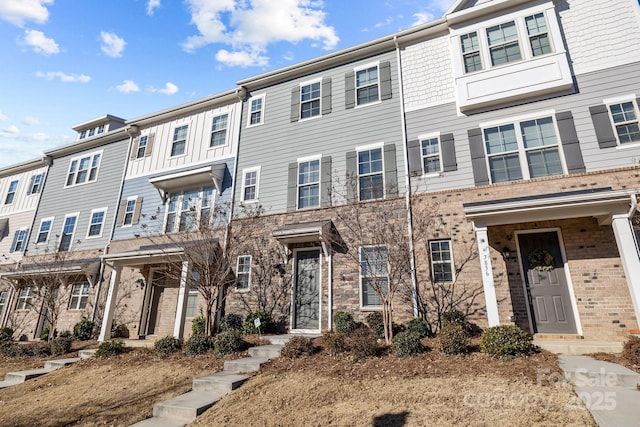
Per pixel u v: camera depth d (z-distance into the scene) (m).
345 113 12.08
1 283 17.14
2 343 12.52
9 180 20.33
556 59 9.38
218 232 12.40
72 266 14.17
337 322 9.49
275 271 11.30
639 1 9.16
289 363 7.28
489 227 9.02
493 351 6.45
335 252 10.66
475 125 10.02
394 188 10.41
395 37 11.70
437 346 7.39
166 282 13.34
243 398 5.78
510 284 8.50
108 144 17.41
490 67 10.12
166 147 15.41
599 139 8.58
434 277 9.23
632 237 6.87
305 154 12.27
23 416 6.14
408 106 11.12
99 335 12.78
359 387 5.71
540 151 9.13
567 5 9.91
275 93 13.81
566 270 8.18
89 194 16.77
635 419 3.93
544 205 7.38
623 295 7.55
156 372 7.95
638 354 5.89
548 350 6.95
